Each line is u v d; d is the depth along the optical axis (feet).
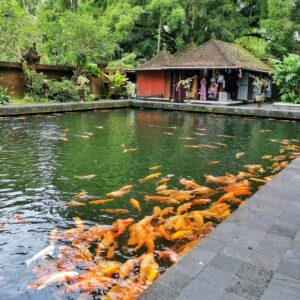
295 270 6.92
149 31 71.97
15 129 28.04
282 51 66.18
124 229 10.64
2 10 40.70
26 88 45.47
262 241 8.10
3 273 8.53
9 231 10.68
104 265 8.66
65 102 43.88
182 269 6.87
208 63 50.60
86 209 12.37
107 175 16.37
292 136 27.96
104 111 43.75
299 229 8.79
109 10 67.82
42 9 70.69
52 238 10.19
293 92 47.32
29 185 14.74
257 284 6.43
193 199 13.39
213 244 7.91
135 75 63.05
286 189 11.94
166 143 24.06
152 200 13.21
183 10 63.26
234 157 20.48
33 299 7.54
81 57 49.47
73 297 7.50
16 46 46.65
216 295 6.11
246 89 54.85
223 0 67.62
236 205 12.87
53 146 22.09
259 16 71.31
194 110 44.65
